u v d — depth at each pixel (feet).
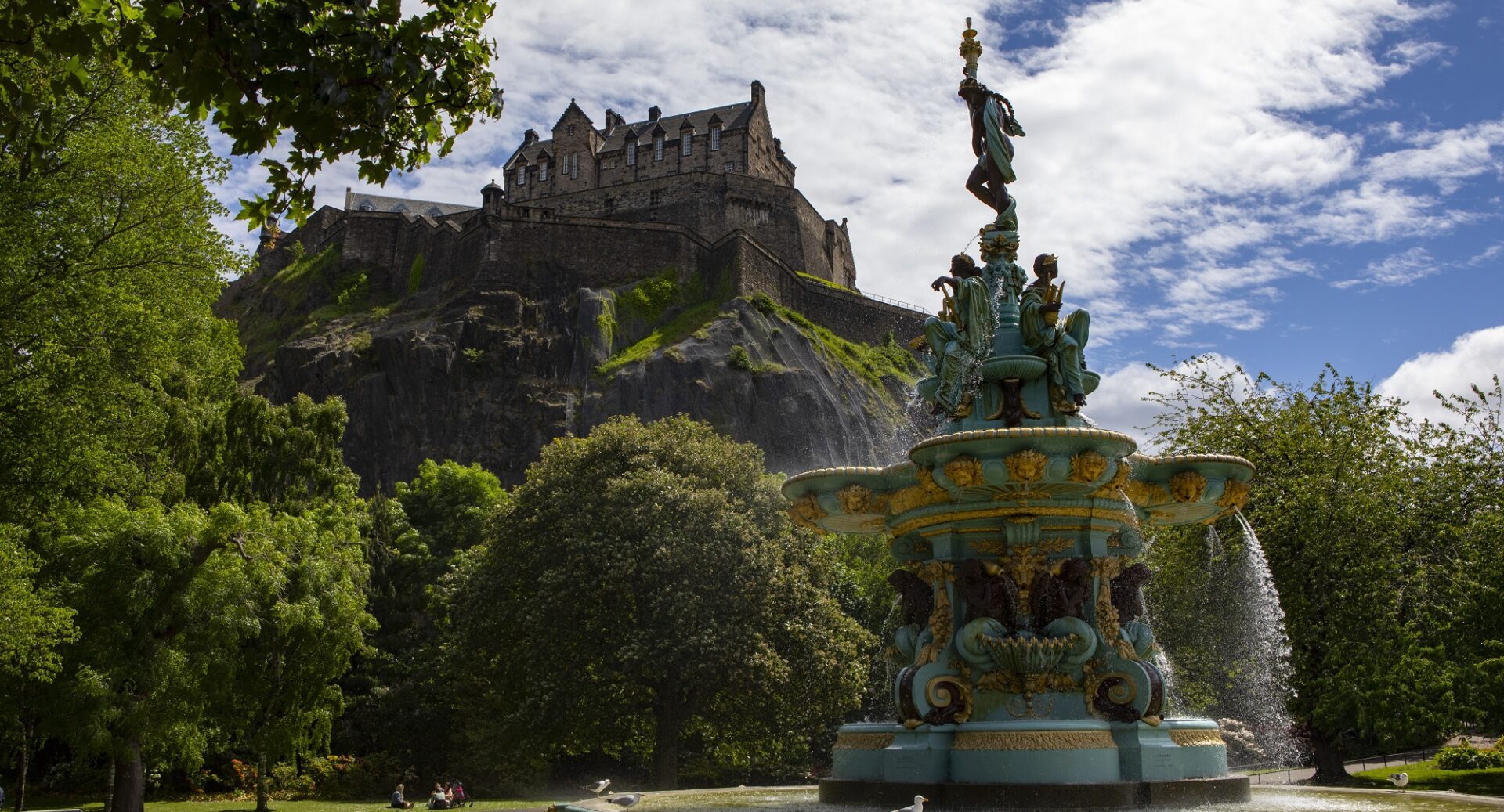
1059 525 40.93
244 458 174.50
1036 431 37.45
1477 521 94.38
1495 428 99.81
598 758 153.48
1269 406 97.96
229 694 101.81
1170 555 90.38
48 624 70.54
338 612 108.88
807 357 346.33
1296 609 85.87
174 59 24.21
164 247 75.92
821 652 117.91
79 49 26.61
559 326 355.15
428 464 226.99
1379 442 96.58
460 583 136.46
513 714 118.93
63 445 72.54
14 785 142.31
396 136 28.50
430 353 341.41
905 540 44.34
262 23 24.02
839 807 38.83
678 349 333.83
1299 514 87.04
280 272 427.74
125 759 89.15
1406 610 91.81
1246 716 96.17
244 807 133.49
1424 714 84.33
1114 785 35.53
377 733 162.09
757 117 440.86
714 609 117.29
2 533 70.44
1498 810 36.09
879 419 351.25
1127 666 38.75
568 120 449.89
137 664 89.20
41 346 70.33
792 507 46.16
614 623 120.06
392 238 407.64
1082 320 44.42
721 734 127.75
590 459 132.67
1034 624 40.04
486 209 371.97
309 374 348.59
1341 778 86.22
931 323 45.09
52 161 69.77
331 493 181.68
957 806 35.68
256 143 25.27
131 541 90.58
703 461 132.26
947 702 39.04
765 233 408.05
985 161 48.11
